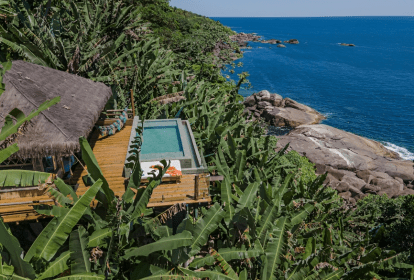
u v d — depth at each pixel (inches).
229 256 367.9
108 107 740.0
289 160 1002.1
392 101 2591.0
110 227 307.3
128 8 1018.7
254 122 1168.8
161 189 451.8
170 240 309.7
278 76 3331.7
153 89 969.5
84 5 972.6
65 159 470.6
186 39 2815.0
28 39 701.9
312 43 6574.8
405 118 2208.4
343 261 426.3
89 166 293.6
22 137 378.3
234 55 4308.6
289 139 1407.5
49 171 437.4
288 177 535.5
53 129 395.2
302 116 2009.1
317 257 394.0
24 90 432.5
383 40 7549.2
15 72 467.2
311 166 1037.2
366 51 5492.1
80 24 859.4
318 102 2517.2
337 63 4254.4
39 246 254.4
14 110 285.0
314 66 3978.8
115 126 634.2
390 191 1072.2
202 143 751.7
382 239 666.8
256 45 5866.1
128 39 1025.5
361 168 1222.3
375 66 4116.6
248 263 423.2
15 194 359.3
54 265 267.1
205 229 342.3
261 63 4013.3
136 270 320.8
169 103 922.1
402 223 641.6
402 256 418.6
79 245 272.4
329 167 1178.0
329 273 394.3
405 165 1279.5
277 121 1942.7
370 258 423.5
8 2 738.8
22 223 417.4
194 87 980.6
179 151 563.8
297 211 486.0
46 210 294.5
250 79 3139.8
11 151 266.8
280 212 466.0
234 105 1034.1
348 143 1453.0
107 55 837.2
